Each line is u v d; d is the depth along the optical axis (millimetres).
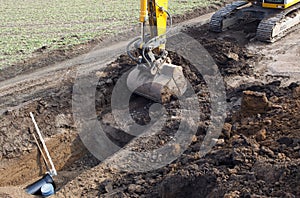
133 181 8156
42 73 13906
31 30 20172
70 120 10711
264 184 6055
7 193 8648
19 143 9891
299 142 7125
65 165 10297
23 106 11125
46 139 10078
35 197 9000
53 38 18125
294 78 11406
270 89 10477
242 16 16469
